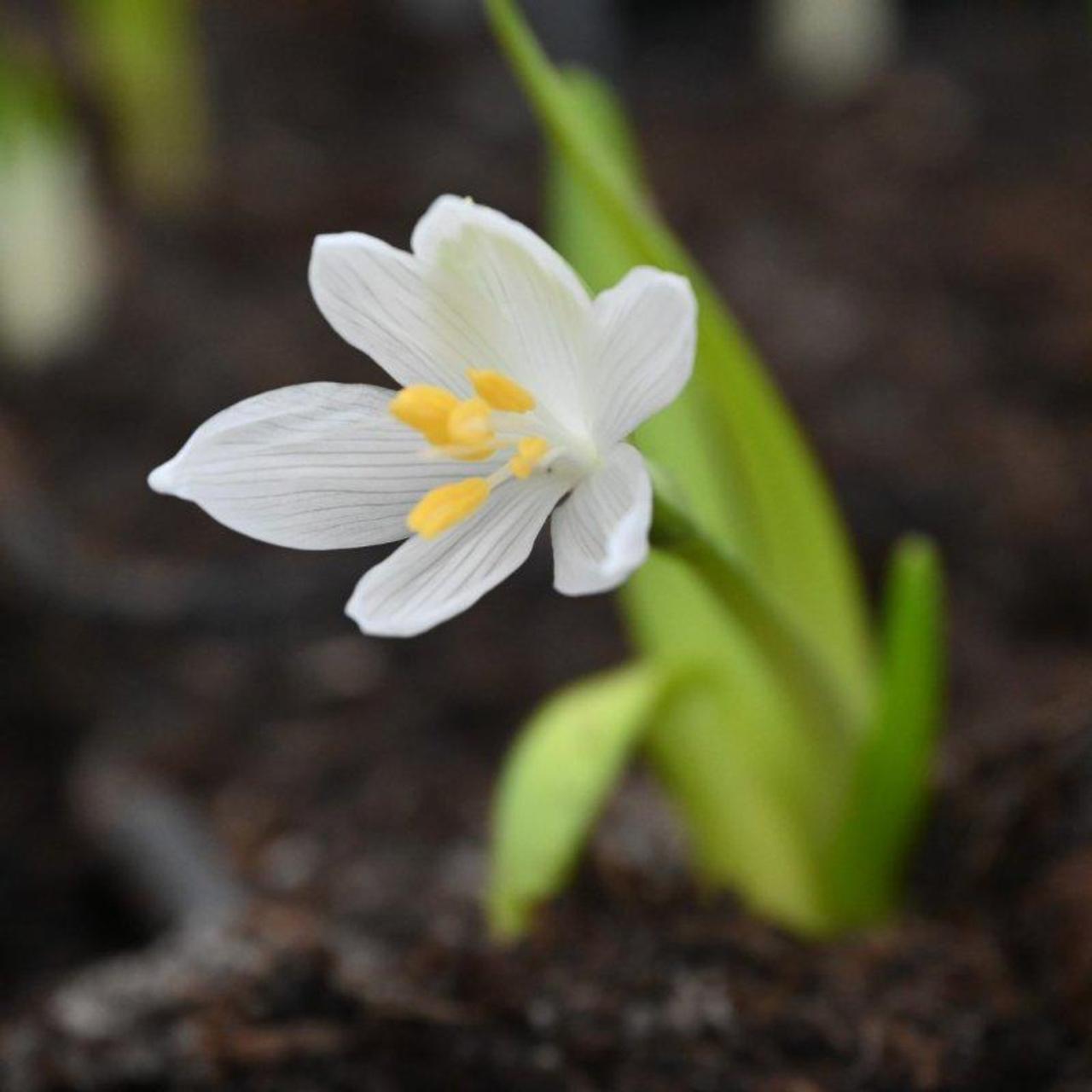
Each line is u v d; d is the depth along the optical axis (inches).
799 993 10.4
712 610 10.7
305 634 16.3
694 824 11.0
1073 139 23.0
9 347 19.8
